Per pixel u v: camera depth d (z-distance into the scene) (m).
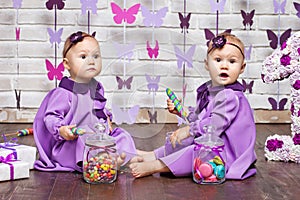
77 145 2.43
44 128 2.58
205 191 2.18
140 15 3.60
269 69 2.67
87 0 3.62
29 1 3.62
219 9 3.66
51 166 2.50
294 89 2.64
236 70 2.45
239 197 2.11
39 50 3.66
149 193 2.15
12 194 2.13
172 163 2.34
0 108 3.69
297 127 2.63
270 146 2.70
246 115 2.48
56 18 3.63
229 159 2.45
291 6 3.67
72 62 2.46
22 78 3.68
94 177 2.27
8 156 2.41
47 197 2.10
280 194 2.15
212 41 2.46
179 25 3.66
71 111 2.50
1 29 3.64
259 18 3.68
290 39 2.65
